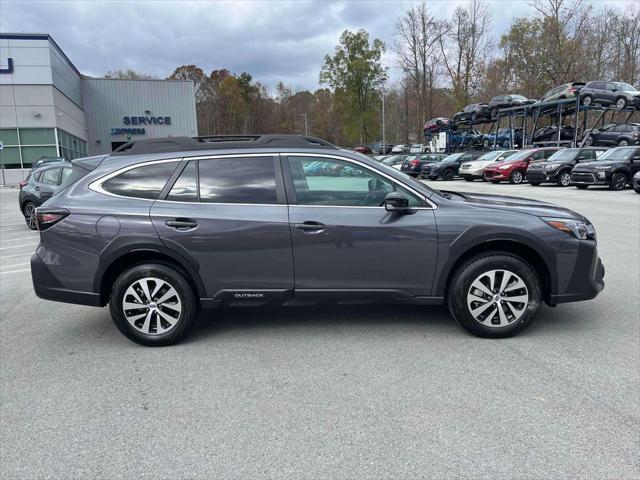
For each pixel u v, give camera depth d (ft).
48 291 13.83
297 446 8.98
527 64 157.48
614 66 150.00
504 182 84.17
